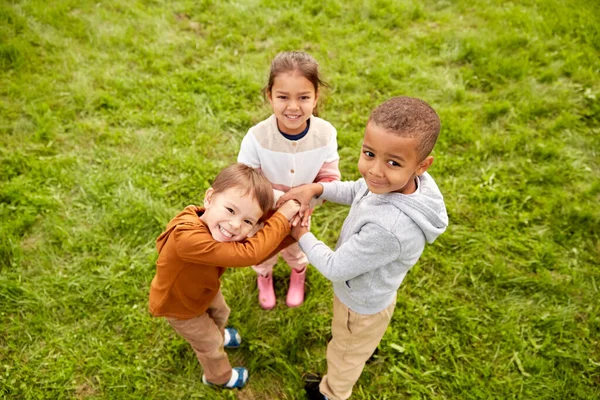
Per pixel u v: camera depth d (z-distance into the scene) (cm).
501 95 424
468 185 354
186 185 343
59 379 246
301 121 198
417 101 150
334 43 477
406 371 261
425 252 313
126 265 295
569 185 356
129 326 268
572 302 290
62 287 283
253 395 252
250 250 175
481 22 508
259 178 181
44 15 464
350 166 364
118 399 243
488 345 271
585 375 259
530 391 251
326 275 175
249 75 429
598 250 314
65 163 347
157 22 477
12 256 293
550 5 523
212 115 393
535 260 308
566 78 445
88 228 314
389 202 160
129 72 427
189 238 173
